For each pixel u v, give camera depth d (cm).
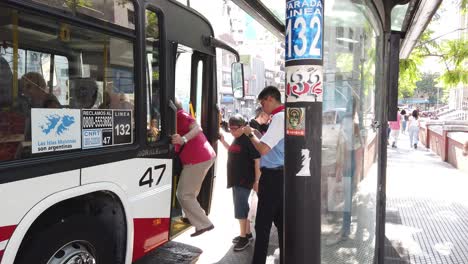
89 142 315
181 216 519
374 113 426
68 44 300
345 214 344
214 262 487
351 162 364
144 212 379
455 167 1262
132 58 363
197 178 472
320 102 196
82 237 317
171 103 421
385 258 499
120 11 346
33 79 275
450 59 1259
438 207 757
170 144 418
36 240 284
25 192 264
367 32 401
